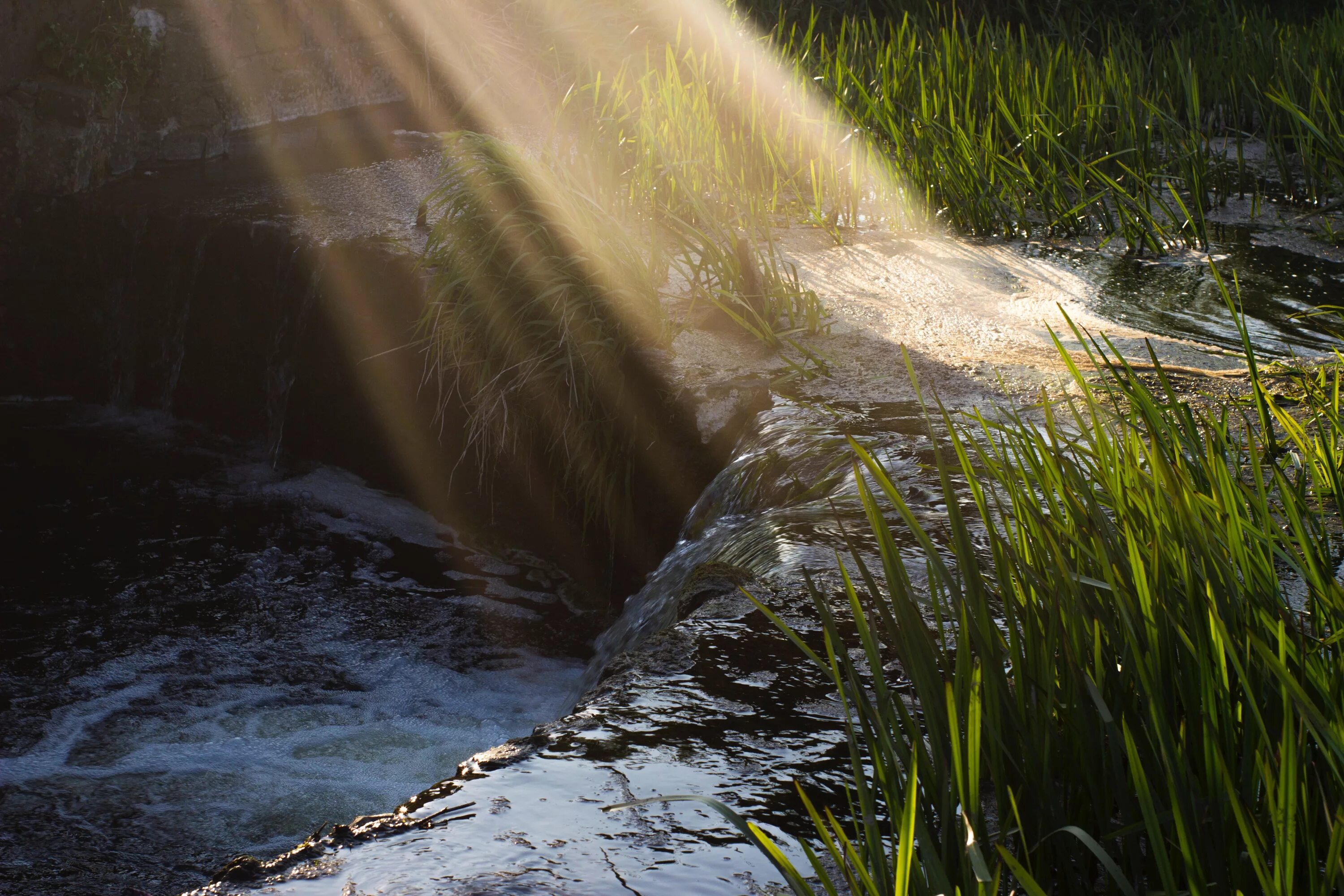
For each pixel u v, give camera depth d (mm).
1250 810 1754
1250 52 10188
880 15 12625
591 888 2000
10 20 8781
